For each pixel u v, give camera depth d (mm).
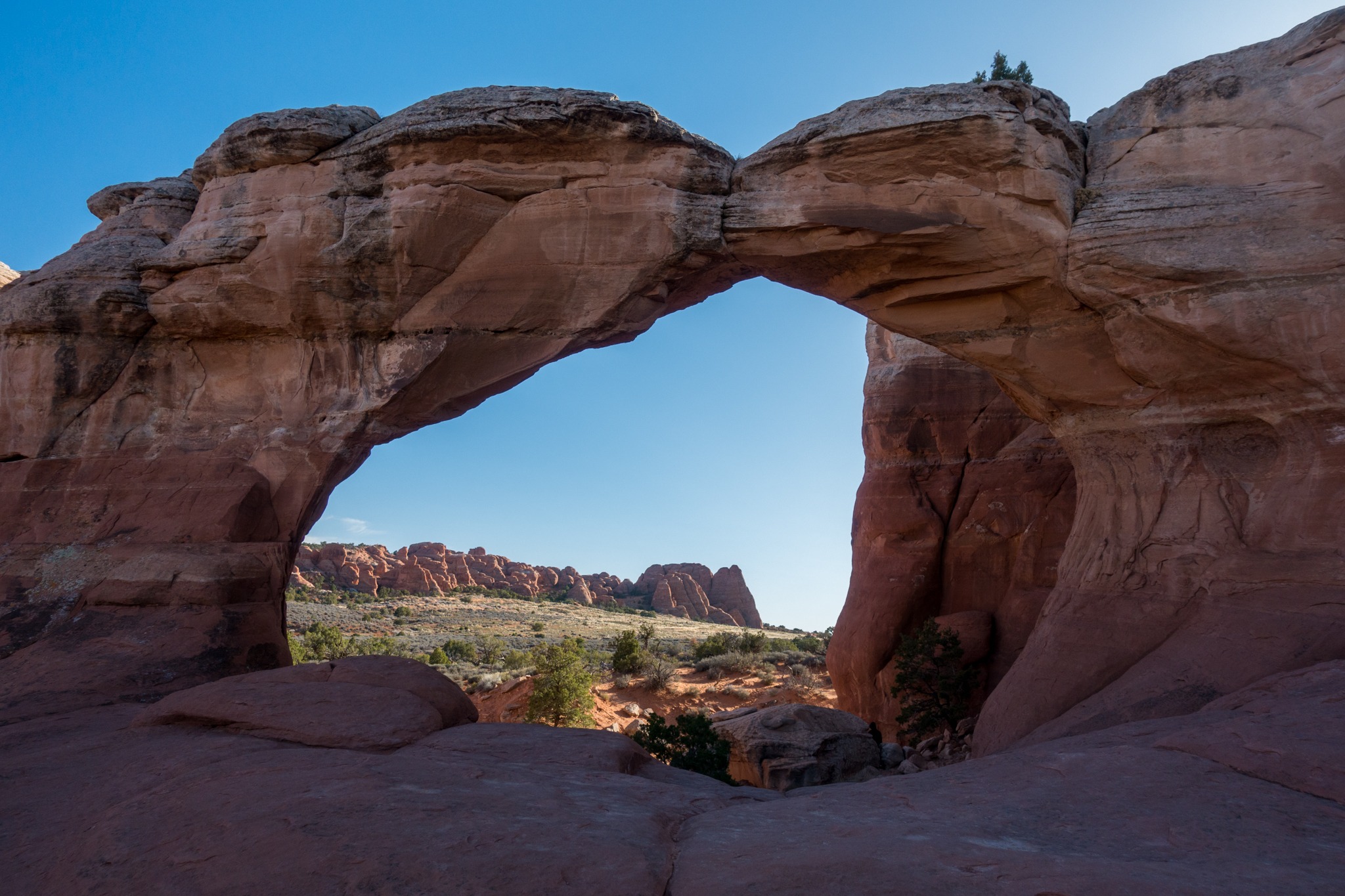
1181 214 11453
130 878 4496
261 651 12484
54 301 14250
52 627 12414
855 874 4039
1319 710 6383
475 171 13008
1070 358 13344
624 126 12805
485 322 13914
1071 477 20062
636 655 33594
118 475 14406
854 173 12680
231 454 14453
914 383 22547
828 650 23297
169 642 11883
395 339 14000
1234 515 11836
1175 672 10398
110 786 6723
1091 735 7668
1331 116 10969
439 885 4141
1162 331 11836
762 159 13148
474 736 7965
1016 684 12641
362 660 9625
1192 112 12070
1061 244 12250
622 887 4145
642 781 6816
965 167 12266
